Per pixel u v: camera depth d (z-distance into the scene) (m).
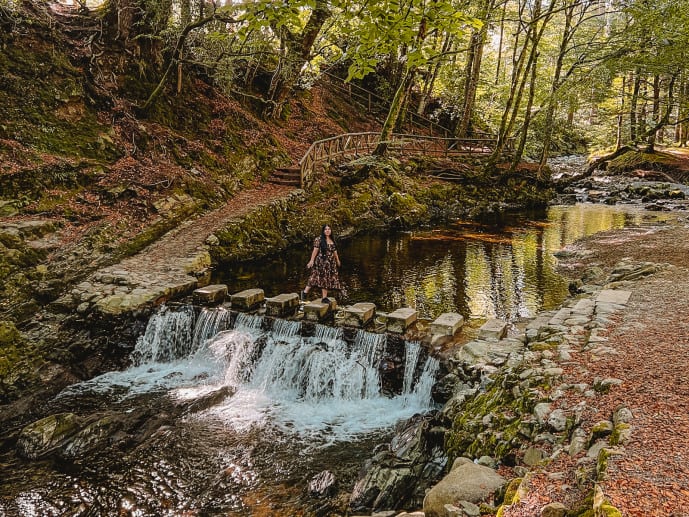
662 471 2.96
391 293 10.70
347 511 4.80
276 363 7.91
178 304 9.15
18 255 9.26
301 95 25.91
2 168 10.89
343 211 17.78
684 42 18.94
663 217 19.03
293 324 8.38
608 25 28.50
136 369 8.45
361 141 23.75
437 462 5.21
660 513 2.55
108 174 13.02
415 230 18.47
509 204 23.72
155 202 13.18
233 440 6.31
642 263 10.84
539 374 5.11
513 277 11.99
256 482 5.45
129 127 14.64
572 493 3.10
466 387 6.23
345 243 16.20
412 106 32.59
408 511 4.60
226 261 12.98
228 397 7.54
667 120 22.70
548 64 39.00
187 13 15.72
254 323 8.68
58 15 15.58
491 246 15.63
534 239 16.58
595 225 18.36
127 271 10.34
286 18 5.89
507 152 28.83
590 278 10.80
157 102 16.27
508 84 33.53
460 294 10.62
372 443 6.25
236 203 15.70
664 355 5.05
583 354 5.44
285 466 5.75
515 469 3.95
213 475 5.58
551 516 2.88
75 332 8.45
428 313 9.24
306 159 18.16
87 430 6.26
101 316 8.57
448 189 22.83
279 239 15.09
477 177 24.25
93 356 8.29
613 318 6.63
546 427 4.23
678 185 26.61
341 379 7.54
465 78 30.47
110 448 6.09
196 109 17.77
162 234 12.77
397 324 8.00
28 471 5.65
